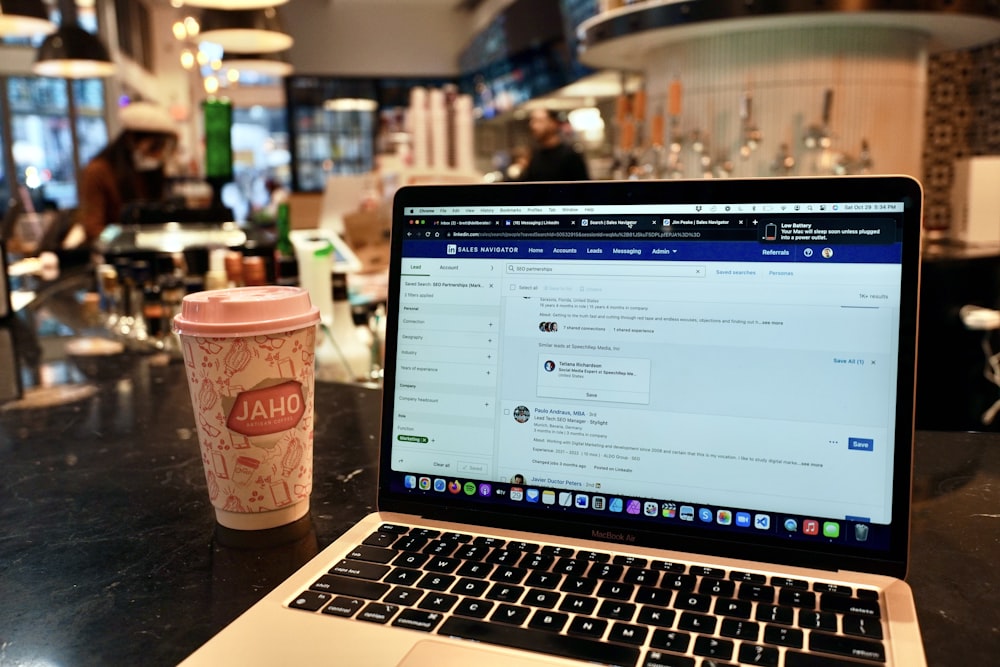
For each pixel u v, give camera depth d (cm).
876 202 66
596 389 72
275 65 356
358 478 93
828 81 336
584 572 64
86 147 941
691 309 70
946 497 84
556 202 75
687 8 313
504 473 74
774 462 67
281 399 76
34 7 365
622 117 397
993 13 304
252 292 77
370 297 168
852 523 64
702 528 68
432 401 77
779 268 68
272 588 66
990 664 54
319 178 1080
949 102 417
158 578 69
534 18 573
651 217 72
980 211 315
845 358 66
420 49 1038
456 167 459
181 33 430
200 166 984
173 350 170
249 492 77
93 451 105
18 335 189
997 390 277
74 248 346
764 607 58
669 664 52
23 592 67
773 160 347
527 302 75
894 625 56
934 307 276
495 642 55
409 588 62
